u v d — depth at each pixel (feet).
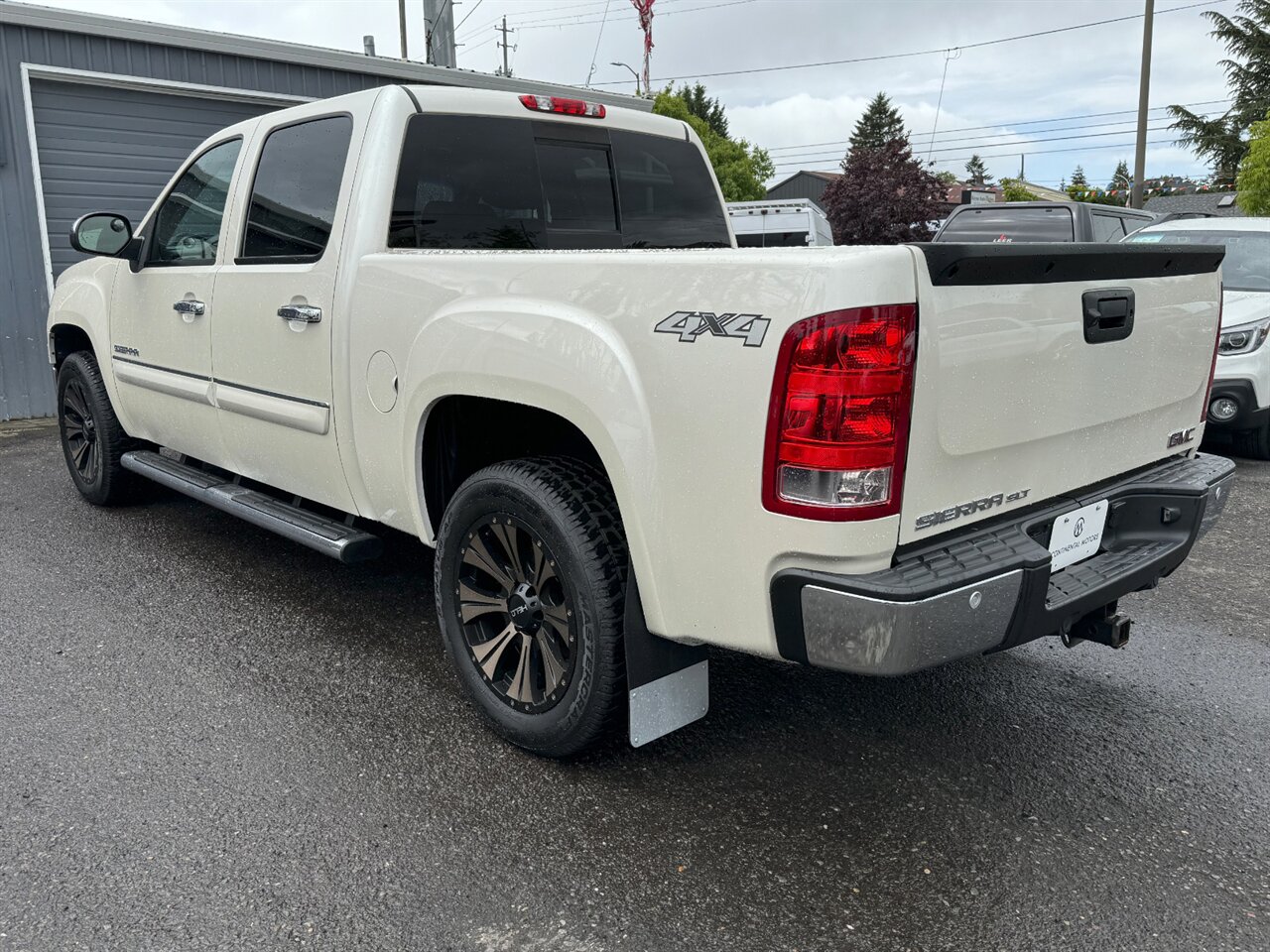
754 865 7.81
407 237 10.66
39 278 29.43
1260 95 128.98
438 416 9.84
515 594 9.13
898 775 9.20
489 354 8.66
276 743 9.64
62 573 14.46
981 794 8.89
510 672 9.59
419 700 10.58
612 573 8.26
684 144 13.93
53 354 17.94
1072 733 10.07
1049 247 7.43
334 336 10.46
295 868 7.71
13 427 27.89
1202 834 8.32
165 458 15.66
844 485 6.69
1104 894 7.49
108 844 7.98
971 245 6.93
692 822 8.38
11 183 28.63
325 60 35.40
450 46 58.65
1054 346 7.87
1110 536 9.18
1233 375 22.93
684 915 7.22
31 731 9.82
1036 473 8.13
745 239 46.14
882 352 6.57
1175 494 9.09
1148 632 12.92
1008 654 12.14
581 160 12.51
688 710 8.68
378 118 10.55
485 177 11.43
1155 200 130.21
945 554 7.27
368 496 10.79
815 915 7.23
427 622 12.79
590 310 7.98
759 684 11.13
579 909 7.27
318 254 10.90
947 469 7.22
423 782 8.95
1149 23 85.10
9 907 7.21
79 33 29.55
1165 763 9.48
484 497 9.05
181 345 13.57
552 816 8.43
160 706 10.38
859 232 139.44
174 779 8.96
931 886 7.58
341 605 13.34
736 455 7.09
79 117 30.48
